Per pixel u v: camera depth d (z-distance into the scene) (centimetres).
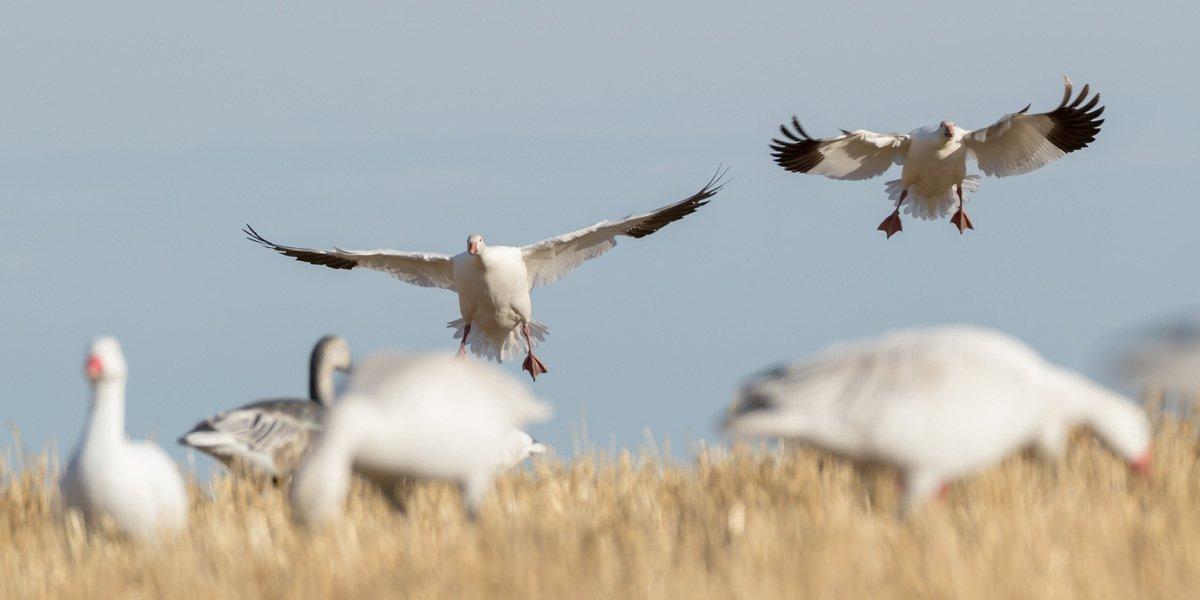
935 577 892
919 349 1013
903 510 1021
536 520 1188
